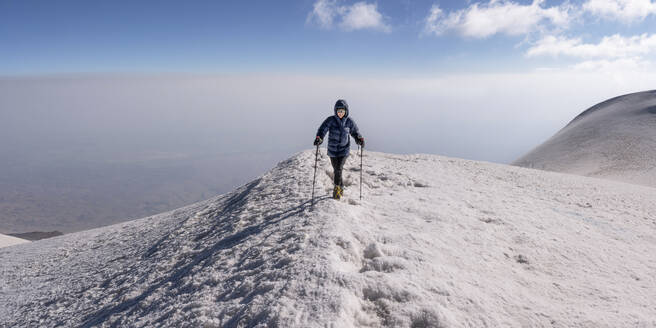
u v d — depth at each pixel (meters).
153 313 4.56
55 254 13.75
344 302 3.43
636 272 5.36
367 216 6.70
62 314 6.52
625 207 10.53
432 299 3.64
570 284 4.76
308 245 5.01
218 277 4.85
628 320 3.76
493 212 7.95
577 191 12.73
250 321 3.48
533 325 3.56
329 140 7.39
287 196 8.55
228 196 13.95
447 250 5.12
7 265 13.27
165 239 9.47
